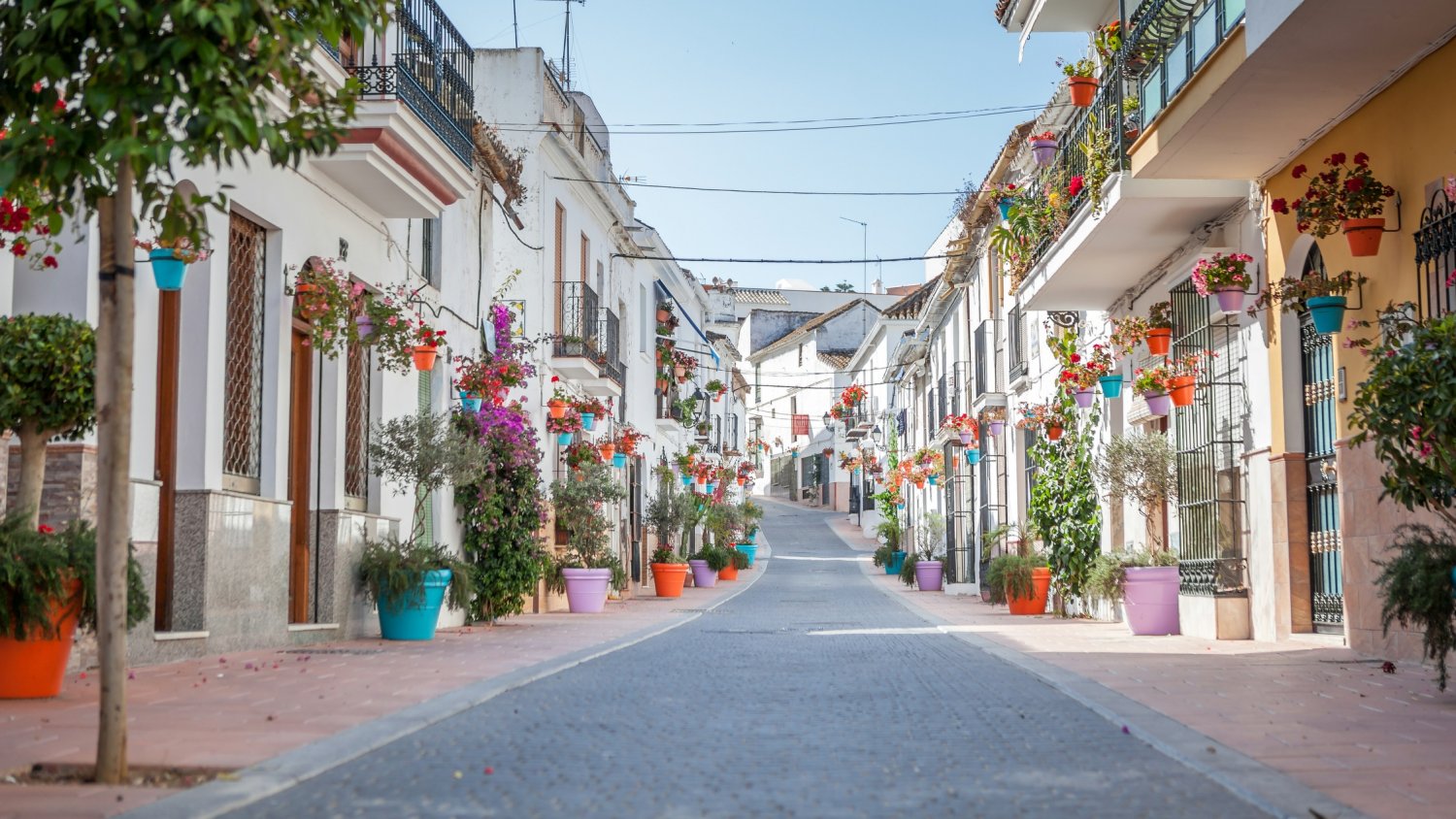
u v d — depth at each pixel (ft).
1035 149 58.08
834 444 233.14
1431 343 26.63
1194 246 49.26
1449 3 31.12
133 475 33.17
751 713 26.00
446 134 49.21
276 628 40.52
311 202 43.39
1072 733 23.61
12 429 26.71
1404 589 27.71
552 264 80.59
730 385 187.01
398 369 47.06
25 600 25.79
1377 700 28.09
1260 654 39.19
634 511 108.27
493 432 59.82
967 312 104.17
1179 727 23.88
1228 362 48.55
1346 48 33.76
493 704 27.40
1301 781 18.74
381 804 16.87
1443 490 27.66
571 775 18.94
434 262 57.62
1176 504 52.16
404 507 52.80
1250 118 38.73
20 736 21.91
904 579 110.52
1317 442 42.39
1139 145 44.11
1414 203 34.78
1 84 19.79
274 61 18.85
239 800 17.04
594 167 92.53
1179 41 42.73
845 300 290.15
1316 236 36.94
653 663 37.99
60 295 31.37
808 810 16.61
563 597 76.59
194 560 36.14
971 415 102.12
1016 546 83.92
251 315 40.55
